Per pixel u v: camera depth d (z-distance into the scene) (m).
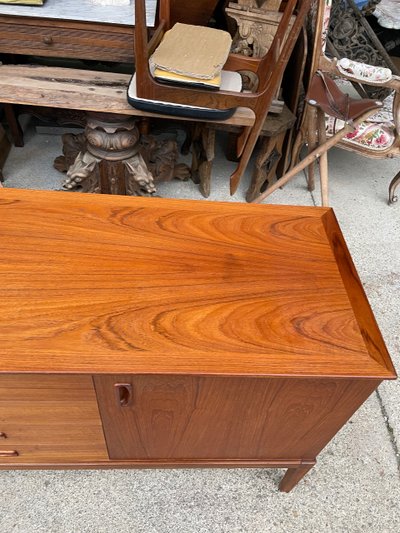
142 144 1.87
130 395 0.75
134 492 1.10
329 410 0.81
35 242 0.86
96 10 1.49
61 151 2.13
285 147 2.01
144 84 1.31
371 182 2.20
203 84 1.30
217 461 1.00
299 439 0.91
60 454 0.96
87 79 1.48
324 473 1.17
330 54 2.03
